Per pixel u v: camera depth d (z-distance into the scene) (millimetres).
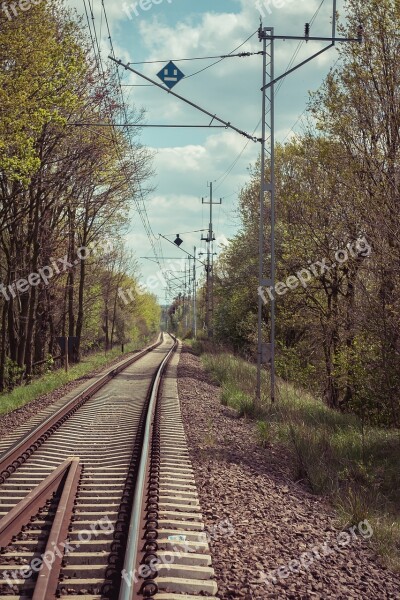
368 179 19031
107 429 14320
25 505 7660
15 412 17922
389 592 6352
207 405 18719
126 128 28703
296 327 28984
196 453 11750
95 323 48375
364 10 19094
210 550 6824
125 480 9430
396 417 18203
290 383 27422
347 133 19688
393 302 17297
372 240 17750
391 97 18844
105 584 5758
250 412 17438
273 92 20188
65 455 11531
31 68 16922
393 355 17859
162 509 8188
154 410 16625
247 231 39344
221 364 32031
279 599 5750
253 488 9656
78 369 32438
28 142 16719
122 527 7246
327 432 14852
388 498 11156
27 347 29734
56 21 21469
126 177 29094
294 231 25828
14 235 27203
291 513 8617
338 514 8977
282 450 13016
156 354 49156
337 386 23891
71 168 25031
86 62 22844
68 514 7715
